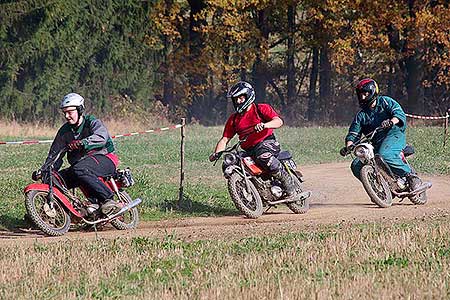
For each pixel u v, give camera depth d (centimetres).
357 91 2147
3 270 1295
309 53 8644
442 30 6850
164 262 1337
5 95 6912
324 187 2553
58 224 1748
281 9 7400
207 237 1672
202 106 8000
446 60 7188
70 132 1778
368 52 7819
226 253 1419
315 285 1127
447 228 1647
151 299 1089
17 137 5453
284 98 8838
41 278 1237
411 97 7300
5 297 1118
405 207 2156
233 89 1962
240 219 1973
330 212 2067
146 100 7644
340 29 7256
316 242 1510
